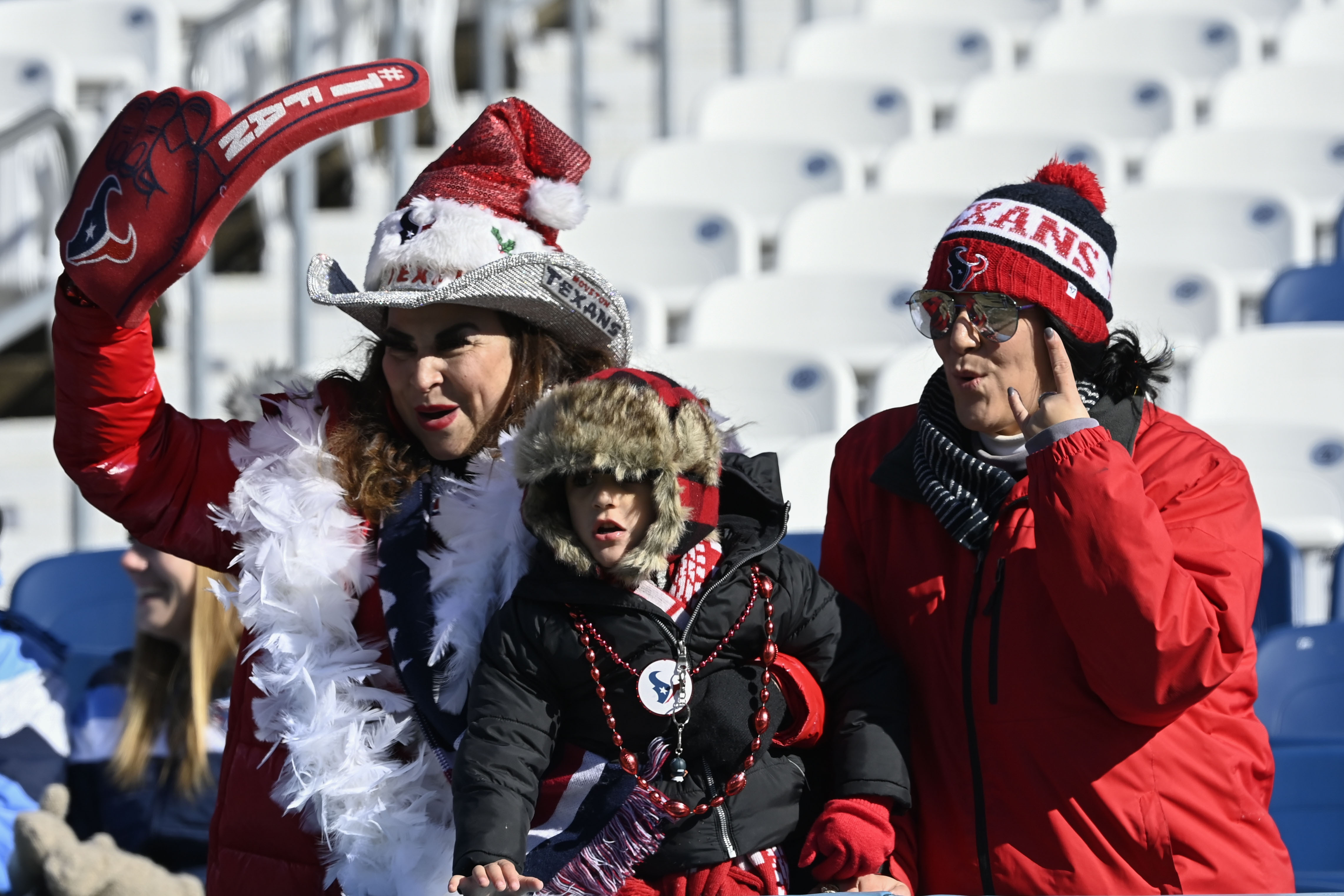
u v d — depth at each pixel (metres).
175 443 8.52
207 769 12.02
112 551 17.11
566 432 7.34
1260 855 7.75
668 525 7.35
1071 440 7.36
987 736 7.87
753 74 33.38
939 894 7.98
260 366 9.73
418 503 8.39
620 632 7.53
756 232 24.09
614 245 24.02
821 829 7.57
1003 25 32.75
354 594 8.27
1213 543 7.69
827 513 8.91
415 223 8.34
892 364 18.81
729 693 7.61
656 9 33.50
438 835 8.02
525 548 8.02
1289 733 13.68
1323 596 18.05
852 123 28.50
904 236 24.02
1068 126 28.25
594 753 7.66
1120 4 32.66
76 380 8.01
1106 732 7.70
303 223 21.16
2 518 16.30
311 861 8.25
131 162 7.82
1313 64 27.97
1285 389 19.17
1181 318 21.27
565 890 7.52
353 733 7.96
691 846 7.52
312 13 26.95
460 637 7.92
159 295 7.78
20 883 11.05
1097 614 7.25
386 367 8.39
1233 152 25.98
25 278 23.95
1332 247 24.94
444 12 29.52
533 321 8.39
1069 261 7.84
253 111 7.75
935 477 8.17
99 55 28.11
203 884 11.34
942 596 8.15
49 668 12.80
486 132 8.53
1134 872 7.62
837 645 7.89
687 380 11.91
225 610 11.15
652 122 31.77
